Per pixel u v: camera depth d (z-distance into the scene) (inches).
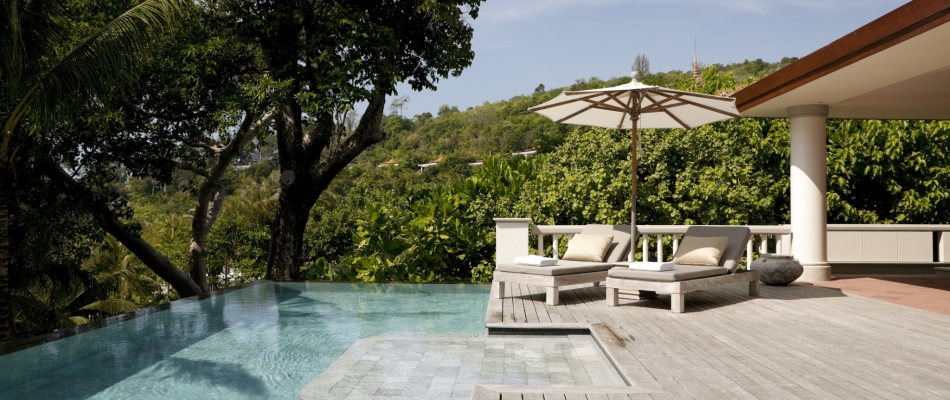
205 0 498.6
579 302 260.2
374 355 181.5
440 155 2327.8
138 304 756.0
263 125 559.2
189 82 453.4
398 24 514.3
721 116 286.4
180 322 246.5
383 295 329.7
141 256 601.3
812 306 248.2
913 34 199.3
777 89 299.7
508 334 209.8
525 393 127.0
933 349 168.2
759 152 542.3
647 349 169.2
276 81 465.7
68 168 481.4
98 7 425.7
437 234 569.6
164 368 172.9
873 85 280.1
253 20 469.7
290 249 561.6
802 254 336.5
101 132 428.8
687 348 169.9
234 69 496.7
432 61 552.4
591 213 521.0
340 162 555.8
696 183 512.1
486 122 2433.6
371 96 484.1
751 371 144.3
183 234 1174.3
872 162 537.0
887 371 143.9
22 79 334.3
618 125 315.9
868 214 542.0
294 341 208.2
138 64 348.2
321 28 480.7
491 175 663.8
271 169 1936.5
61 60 315.9
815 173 333.1
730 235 274.4
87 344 204.7
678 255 277.9
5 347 196.4
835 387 130.0
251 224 1307.8
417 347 192.4
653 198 499.8
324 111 474.3
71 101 323.3
